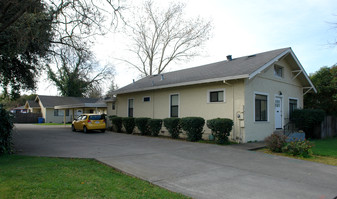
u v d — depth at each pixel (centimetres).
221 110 1330
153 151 979
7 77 1588
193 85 1498
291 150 951
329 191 537
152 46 3328
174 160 817
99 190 475
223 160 834
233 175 647
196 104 1470
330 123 1759
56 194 442
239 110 1241
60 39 1205
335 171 723
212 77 1327
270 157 901
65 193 449
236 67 1397
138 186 522
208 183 570
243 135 1224
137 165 727
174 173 650
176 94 1617
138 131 1858
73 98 4197
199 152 970
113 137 1518
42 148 1036
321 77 2028
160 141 1298
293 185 575
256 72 1195
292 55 1583
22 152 928
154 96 1795
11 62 1452
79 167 668
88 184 509
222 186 550
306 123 1573
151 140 1348
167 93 1678
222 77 1248
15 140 1317
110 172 639
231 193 505
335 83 1934
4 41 1080
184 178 606
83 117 1927
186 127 1305
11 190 451
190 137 1293
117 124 1931
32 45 1248
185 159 837
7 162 709
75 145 1138
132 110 2030
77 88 4181
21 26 924
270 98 1459
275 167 752
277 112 1537
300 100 1853
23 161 727
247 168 730
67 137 1503
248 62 1437
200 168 714
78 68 1416
